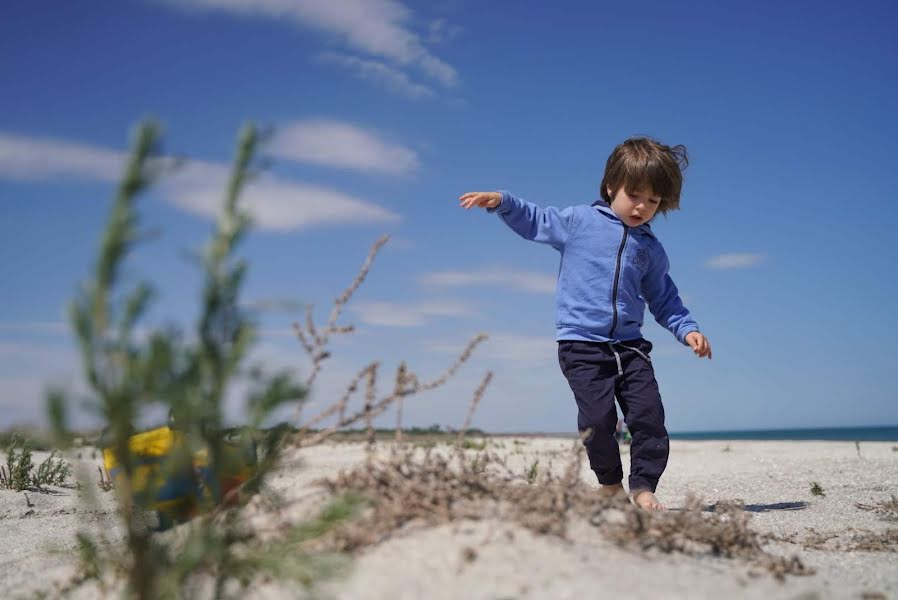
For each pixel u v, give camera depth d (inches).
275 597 69.4
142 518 65.8
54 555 110.7
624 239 177.5
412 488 87.5
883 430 4527.6
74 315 51.3
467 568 74.1
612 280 174.4
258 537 74.8
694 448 531.8
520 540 81.0
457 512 86.5
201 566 66.2
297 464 71.0
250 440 59.1
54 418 51.3
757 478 254.4
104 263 51.1
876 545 128.6
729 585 76.9
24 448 227.5
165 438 75.5
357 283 75.4
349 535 79.1
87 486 63.8
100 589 78.8
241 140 57.4
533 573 73.7
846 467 289.6
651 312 188.4
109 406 51.6
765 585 80.0
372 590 69.7
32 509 191.3
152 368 51.0
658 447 163.8
